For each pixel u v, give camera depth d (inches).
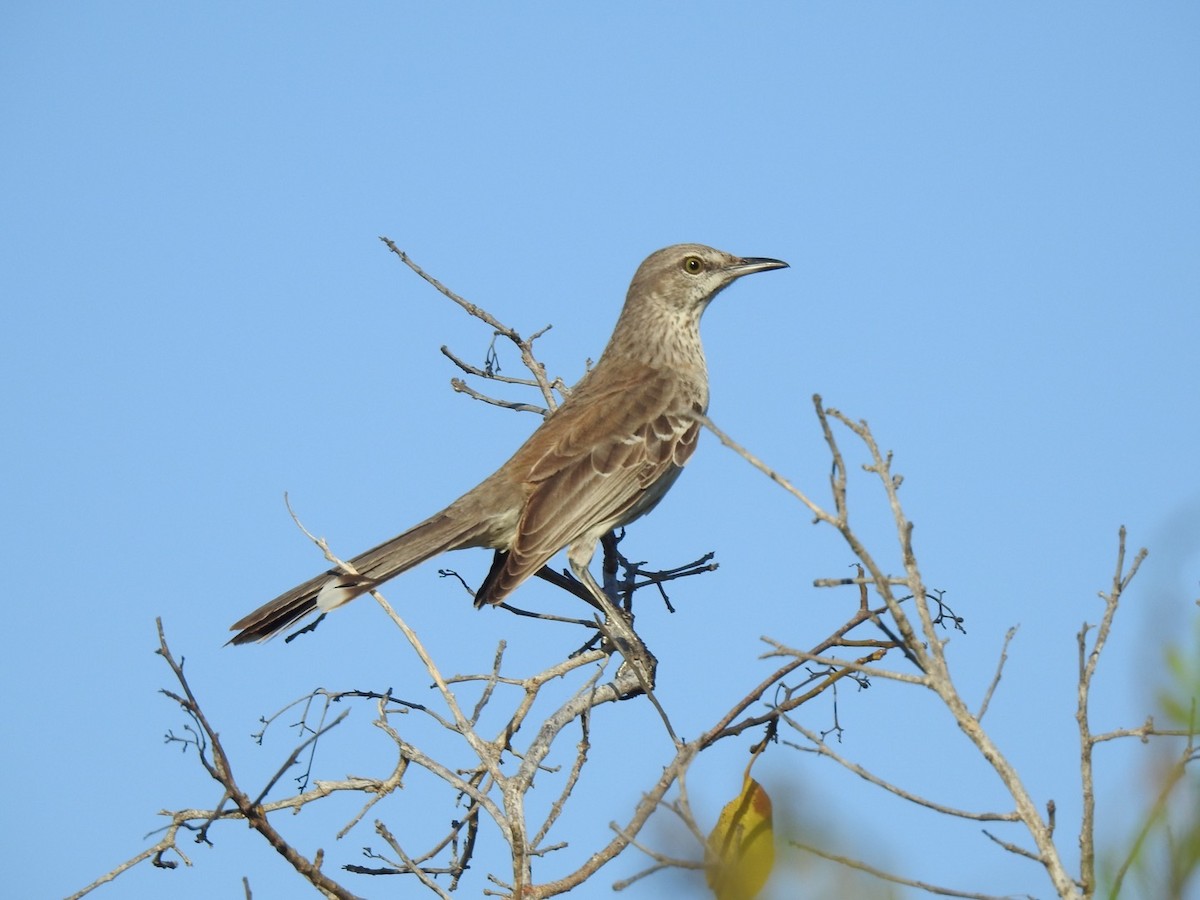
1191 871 173.5
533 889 313.0
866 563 258.8
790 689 337.7
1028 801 240.4
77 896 307.7
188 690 293.4
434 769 338.3
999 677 254.4
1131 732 235.5
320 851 299.6
